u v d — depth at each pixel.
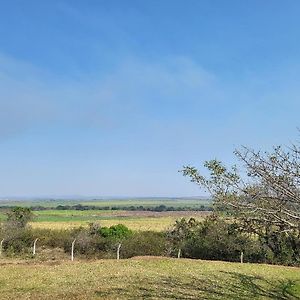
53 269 22.94
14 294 17.34
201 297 17.05
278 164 9.67
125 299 16.53
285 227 9.30
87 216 91.50
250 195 9.58
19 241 38.56
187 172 12.64
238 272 22.56
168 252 33.25
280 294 18.17
